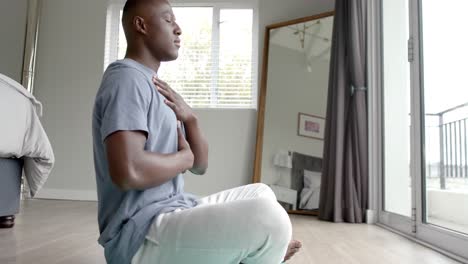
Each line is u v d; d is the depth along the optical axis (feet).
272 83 14.06
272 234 2.94
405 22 9.39
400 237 7.96
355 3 10.89
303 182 13.09
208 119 14.67
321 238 7.67
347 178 10.57
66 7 15.56
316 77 13.62
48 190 14.94
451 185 7.80
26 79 14.89
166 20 3.50
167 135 3.36
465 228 6.73
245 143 14.44
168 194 3.39
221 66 15.12
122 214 3.14
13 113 7.41
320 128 13.26
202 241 2.96
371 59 11.03
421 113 7.80
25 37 15.12
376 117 10.84
